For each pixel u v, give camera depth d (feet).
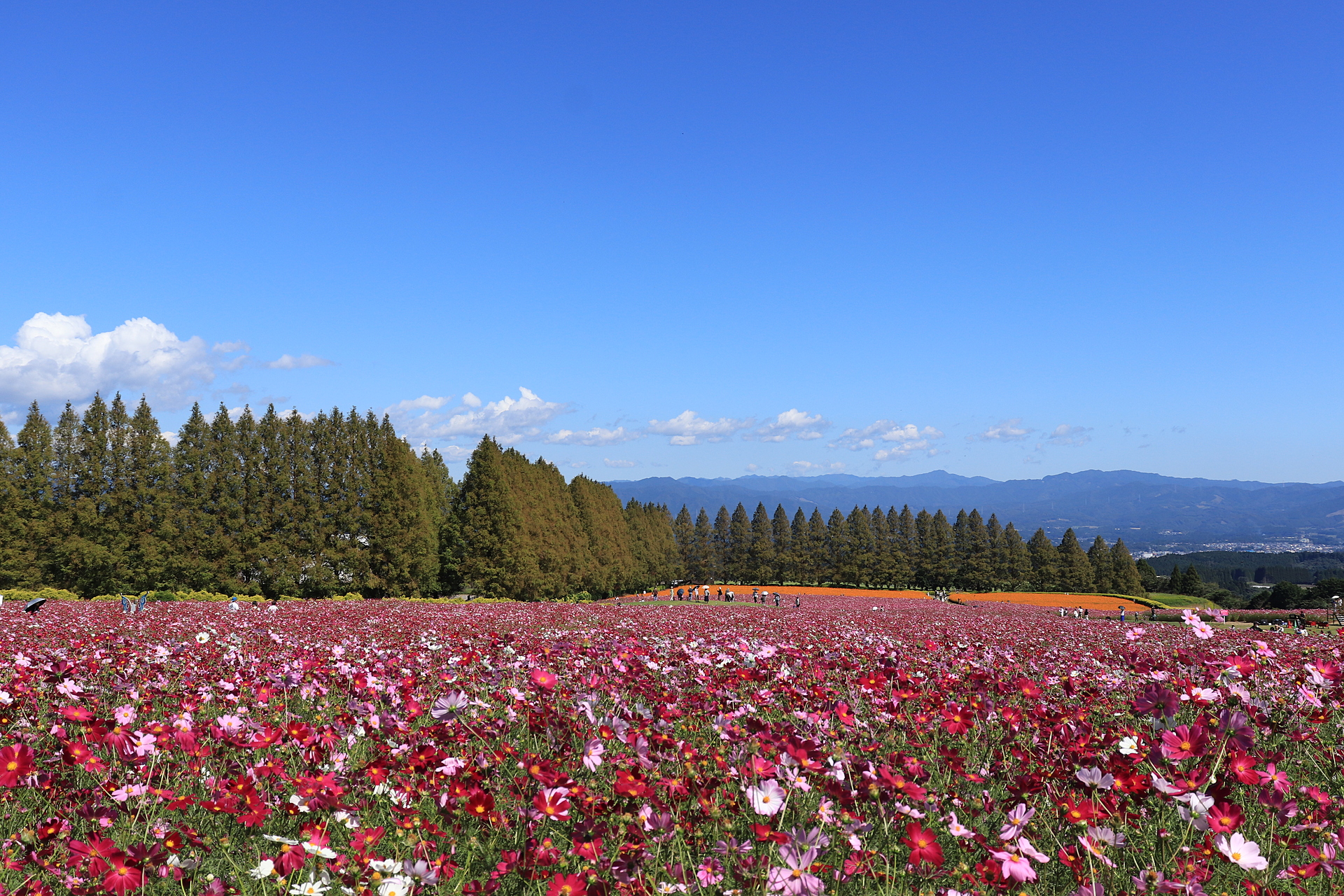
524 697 19.71
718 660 25.90
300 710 23.93
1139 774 13.21
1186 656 22.04
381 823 14.74
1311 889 11.97
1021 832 13.03
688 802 13.83
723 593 214.07
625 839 12.01
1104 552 348.18
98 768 13.83
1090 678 30.32
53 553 157.28
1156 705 14.75
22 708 18.97
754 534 379.76
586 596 212.84
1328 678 18.28
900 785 12.87
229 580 167.84
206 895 11.07
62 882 11.05
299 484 177.27
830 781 13.55
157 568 161.68
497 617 97.04
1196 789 12.35
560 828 14.46
